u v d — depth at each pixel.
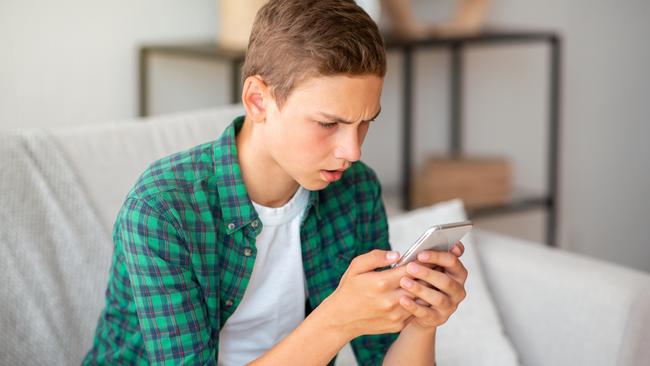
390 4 2.43
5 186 1.39
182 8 2.35
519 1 3.01
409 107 2.47
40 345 1.35
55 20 2.15
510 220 3.18
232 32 2.21
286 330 1.23
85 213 1.46
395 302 1.04
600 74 3.29
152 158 1.59
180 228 1.06
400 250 1.74
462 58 2.92
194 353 1.06
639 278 1.61
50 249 1.40
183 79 2.39
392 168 2.86
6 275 1.34
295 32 0.96
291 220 1.17
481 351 1.60
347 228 1.26
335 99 0.95
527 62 3.10
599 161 3.37
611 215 3.47
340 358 1.55
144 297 1.05
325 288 1.23
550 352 1.67
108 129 1.58
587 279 1.62
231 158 1.11
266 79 1.00
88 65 2.22
